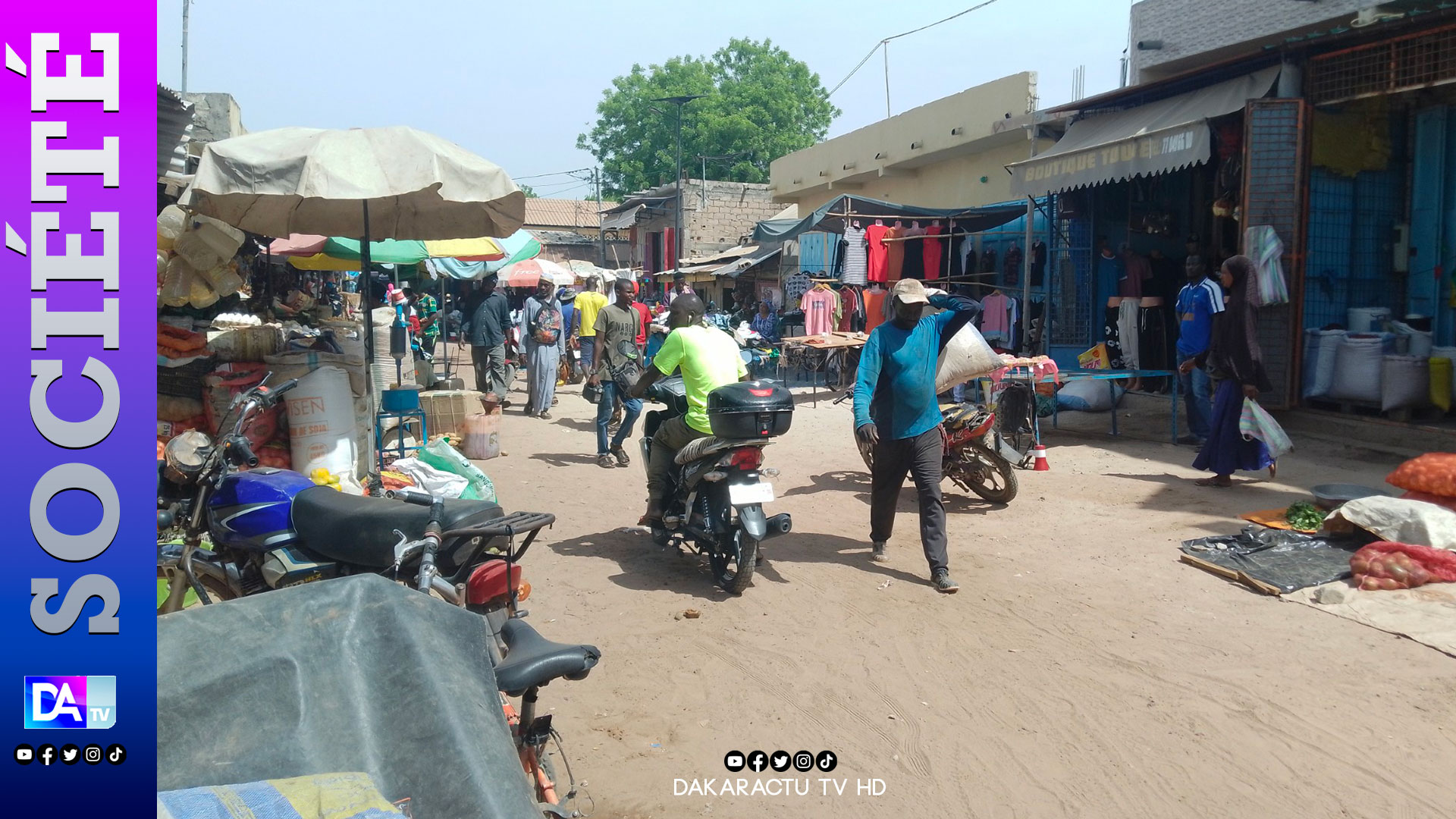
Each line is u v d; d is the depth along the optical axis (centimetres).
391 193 586
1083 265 1433
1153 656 472
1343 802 346
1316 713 410
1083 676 453
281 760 183
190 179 830
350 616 210
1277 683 438
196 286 746
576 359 1772
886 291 1611
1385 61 984
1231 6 1335
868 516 762
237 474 461
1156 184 1406
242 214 793
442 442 802
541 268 2178
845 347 1362
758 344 1734
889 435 590
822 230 1794
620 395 988
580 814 346
